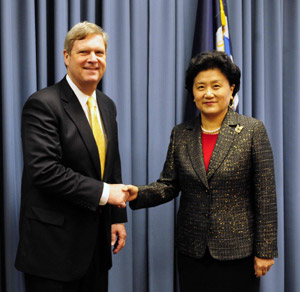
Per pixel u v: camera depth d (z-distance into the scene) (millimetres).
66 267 1229
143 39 1803
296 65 2100
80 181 1200
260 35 2025
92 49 1241
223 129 1319
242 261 1298
